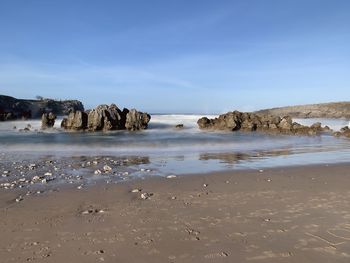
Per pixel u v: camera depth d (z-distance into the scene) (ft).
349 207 32.14
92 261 21.53
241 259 21.77
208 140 94.73
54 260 21.66
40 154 69.87
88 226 27.35
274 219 28.84
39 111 214.48
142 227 27.07
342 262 21.36
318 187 40.24
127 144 85.51
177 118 166.71
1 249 23.24
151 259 21.76
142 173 48.93
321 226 27.20
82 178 45.32
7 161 60.29
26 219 29.07
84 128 118.93
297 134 116.78
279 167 53.98
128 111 127.75
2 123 144.87
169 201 34.35
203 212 30.71
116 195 36.65
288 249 23.15
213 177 46.09
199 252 22.71
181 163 58.23
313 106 244.22
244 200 34.63
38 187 40.16
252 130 123.44
